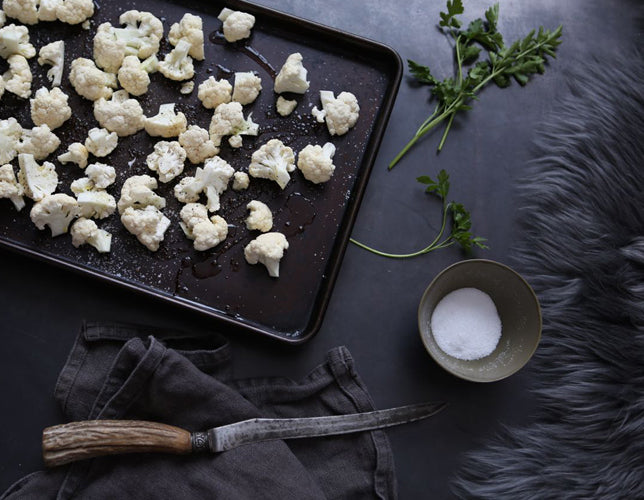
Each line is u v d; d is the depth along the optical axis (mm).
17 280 726
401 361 745
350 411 725
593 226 751
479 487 729
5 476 708
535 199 768
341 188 733
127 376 690
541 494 723
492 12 770
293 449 720
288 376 735
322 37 748
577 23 797
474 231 767
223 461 692
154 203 715
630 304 729
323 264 723
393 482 720
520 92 783
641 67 776
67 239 709
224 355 711
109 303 728
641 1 793
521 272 762
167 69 725
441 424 741
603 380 734
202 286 713
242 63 744
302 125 740
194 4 747
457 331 723
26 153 705
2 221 708
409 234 760
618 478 719
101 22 737
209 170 707
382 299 751
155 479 687
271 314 716
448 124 766
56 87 720
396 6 787
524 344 711
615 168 753
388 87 750
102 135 708
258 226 712
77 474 682
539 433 735
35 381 718
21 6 717
